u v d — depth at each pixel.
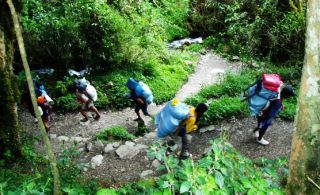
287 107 9.72
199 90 11.77
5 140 7.56
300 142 3.69
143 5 14.38
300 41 12.27
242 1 14.62
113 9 12.96
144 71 12.33
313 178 3.67
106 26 11.67
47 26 11.52
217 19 15.95
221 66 13.40
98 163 8.16
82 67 12.44
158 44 13.34
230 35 14.44
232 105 9.71
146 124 9.88
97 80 11.68
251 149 8.39
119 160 8.24
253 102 7.88
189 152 8.38
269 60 12.45
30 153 8.09
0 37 7.12
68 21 11.52
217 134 8.98
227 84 11.17
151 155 4.47
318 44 3.47
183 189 3.65
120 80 11.62
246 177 4.17
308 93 3.57
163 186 3.90
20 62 12.17
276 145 8.49
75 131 9.75
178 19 16.44
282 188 4.84
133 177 7.66
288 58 12.86
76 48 11.92
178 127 7.36
